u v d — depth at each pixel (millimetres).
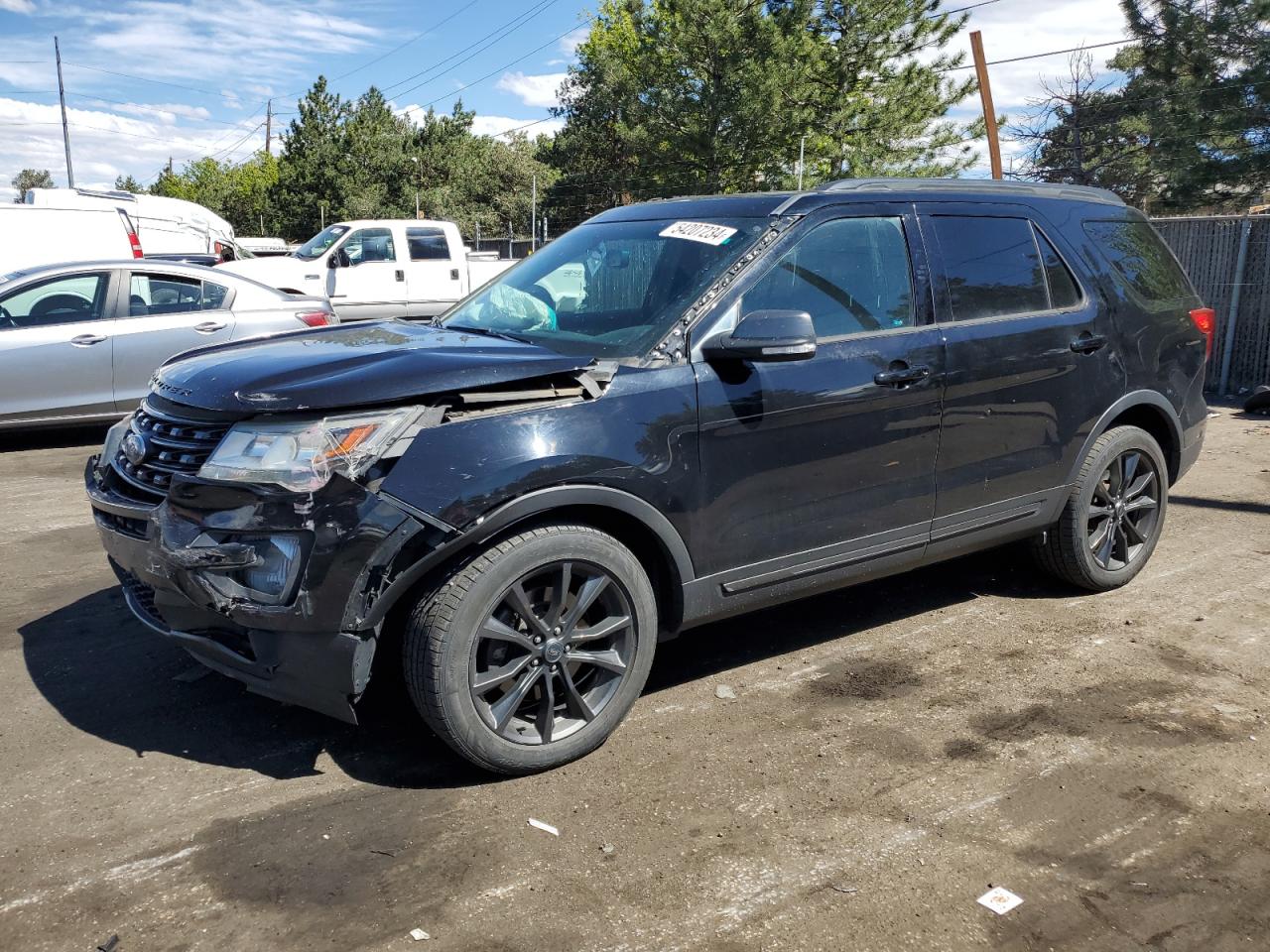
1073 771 3383
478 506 3072
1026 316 4457
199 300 9094
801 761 3443
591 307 3918
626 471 3332
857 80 28547
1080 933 2594
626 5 29484
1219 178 19078
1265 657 4301
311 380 3164
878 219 4109
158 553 3184
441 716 3133
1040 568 5062
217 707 3793
